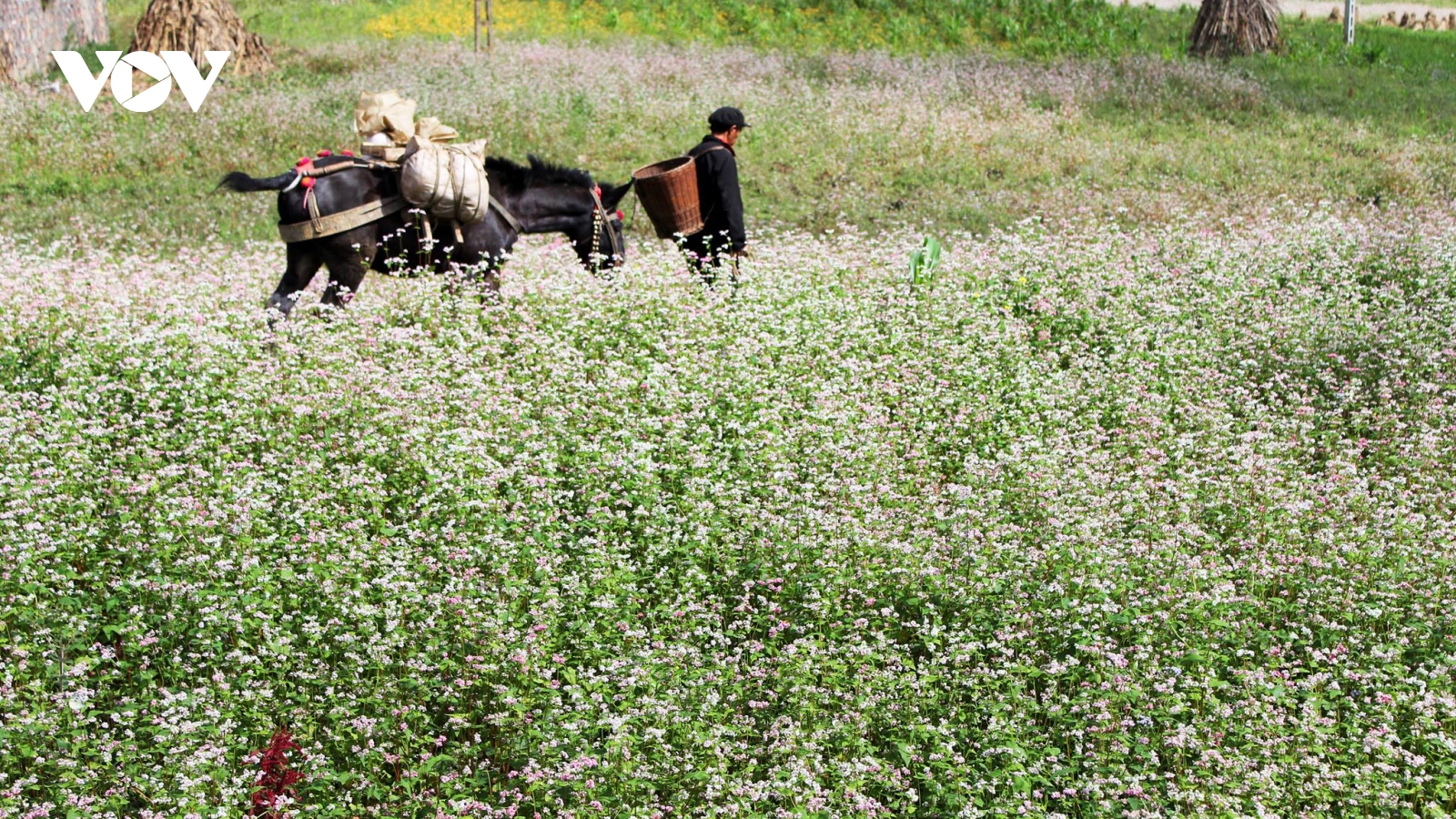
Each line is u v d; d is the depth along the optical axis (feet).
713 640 43.83
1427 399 64.95
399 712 39.27
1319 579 46.98
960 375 66.80
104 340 63.26
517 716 39.14
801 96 152.25
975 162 128.36
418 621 43.86
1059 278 83.41
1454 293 81.87
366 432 54.95
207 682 40.45
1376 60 189.06
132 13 212.43
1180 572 46.98
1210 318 75.77
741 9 214.07
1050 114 148.97
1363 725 40.60
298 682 41.32
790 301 75.00
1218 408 64.44
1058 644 43.88
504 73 158.92
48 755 36.73
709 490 52.39
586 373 65.57
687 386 62.44
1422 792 38.81
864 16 215.51
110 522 47.96
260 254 87.56
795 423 60.54
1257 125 147.23
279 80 161.17
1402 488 56.95
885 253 89.71
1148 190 117.80
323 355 61.41
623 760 36.58
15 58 173.17
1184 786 36.81
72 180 120.47
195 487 50.78
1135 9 223.10
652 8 216.54
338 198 67.77
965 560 47.29
